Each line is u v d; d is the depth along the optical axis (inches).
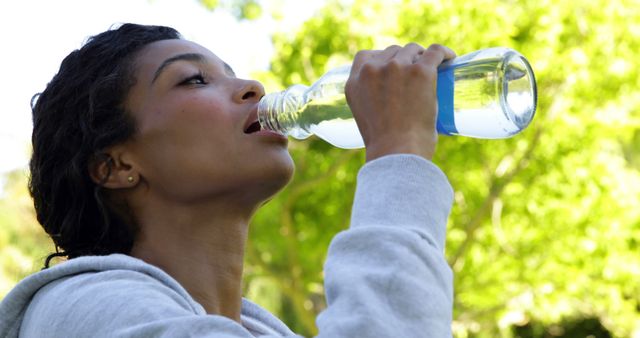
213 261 70.1
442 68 65.6
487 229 396.5
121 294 58.1
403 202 56.7
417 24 348.2
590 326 531.2
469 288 397.4
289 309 488.4
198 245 70.1
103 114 70.9
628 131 394.6
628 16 362.9
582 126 377.4
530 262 394.9
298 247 392.5
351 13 353.4
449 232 391.2
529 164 386.0
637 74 366.6
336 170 369.4
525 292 400.5
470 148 373.1
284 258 396.8
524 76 67.3
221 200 69.6
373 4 353.1
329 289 55.1
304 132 74.1
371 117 60.1
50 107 73.5
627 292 414.0
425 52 62.6
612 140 418.3
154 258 70.2
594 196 386.6
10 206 414.0
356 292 53.4
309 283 398.3
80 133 72.1
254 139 69.1
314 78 362.9
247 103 70.1
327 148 375.2
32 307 64.7
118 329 55.9
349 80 62.1
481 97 65.0
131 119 70.2
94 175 71.9
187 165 68.6
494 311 399.5
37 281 64.3
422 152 58.9
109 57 71.9
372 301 52.9
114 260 63.1
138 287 59.1
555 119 369.7
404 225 56.1
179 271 69.7
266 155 68.9
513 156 381.1
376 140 59.6
